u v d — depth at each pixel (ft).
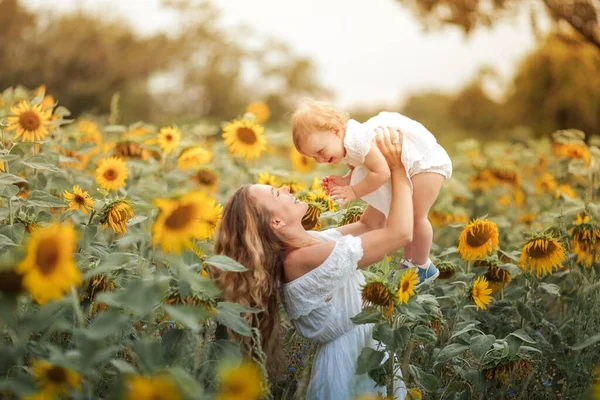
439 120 72.02
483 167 20.10
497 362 9.50
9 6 56.70
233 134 14.30
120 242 7.97
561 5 23.16
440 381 10.12
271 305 9.29
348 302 9.28
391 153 9.93
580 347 8.96
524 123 54.34
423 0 23.29
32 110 12.87
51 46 57.06
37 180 12.76
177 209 7.21
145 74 61.93
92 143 14.92
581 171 15.29
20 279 6.51
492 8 23.11
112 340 8.14
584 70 50.55
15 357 7.38
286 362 10.23
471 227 10.68
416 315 8.36
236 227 9.20
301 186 13.76
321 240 10.02
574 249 11.35
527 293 10.98
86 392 7.47
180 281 7.45
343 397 9.11
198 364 7.93
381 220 10.48
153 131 17.84
